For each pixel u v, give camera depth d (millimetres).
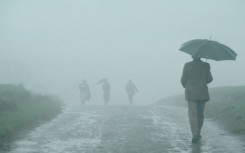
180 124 20391
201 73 16172
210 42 15617
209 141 15555
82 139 16016
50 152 13664
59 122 21500
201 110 16391
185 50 15672
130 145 14727
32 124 20516
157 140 15742
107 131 17984
